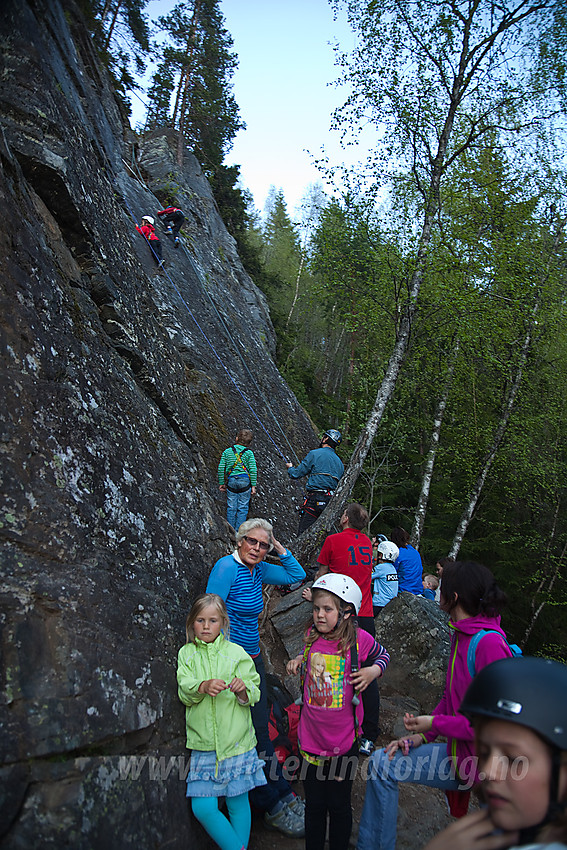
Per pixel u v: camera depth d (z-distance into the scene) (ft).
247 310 55.01
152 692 8.90
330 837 9.02
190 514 13.52
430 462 44.50
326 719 9.05
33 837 6.23
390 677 16.58
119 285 14.99
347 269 30.86
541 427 49.67
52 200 12.42
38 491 8.27
